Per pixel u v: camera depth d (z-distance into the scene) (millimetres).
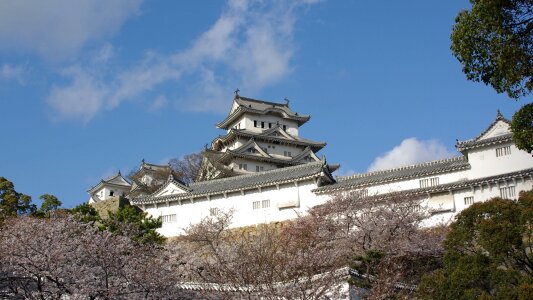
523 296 23188
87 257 27047
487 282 25938
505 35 20359
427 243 39094
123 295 26672
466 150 55938
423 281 27422
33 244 26625
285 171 65312
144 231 42156
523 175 50625
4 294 26641
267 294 26031
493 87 21297
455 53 21500
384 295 27656
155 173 91188
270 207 62656
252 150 90562
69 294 26297
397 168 60031
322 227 45844
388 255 35844
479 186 52406
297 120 103812
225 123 104438
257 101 106250
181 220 66188
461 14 21531
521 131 21328
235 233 61219
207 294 28016
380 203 52000
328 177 61719
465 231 29109
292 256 30203
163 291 27188
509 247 26922
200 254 40781
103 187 95812
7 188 55875
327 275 27531
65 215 36656
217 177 81375
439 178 55969
